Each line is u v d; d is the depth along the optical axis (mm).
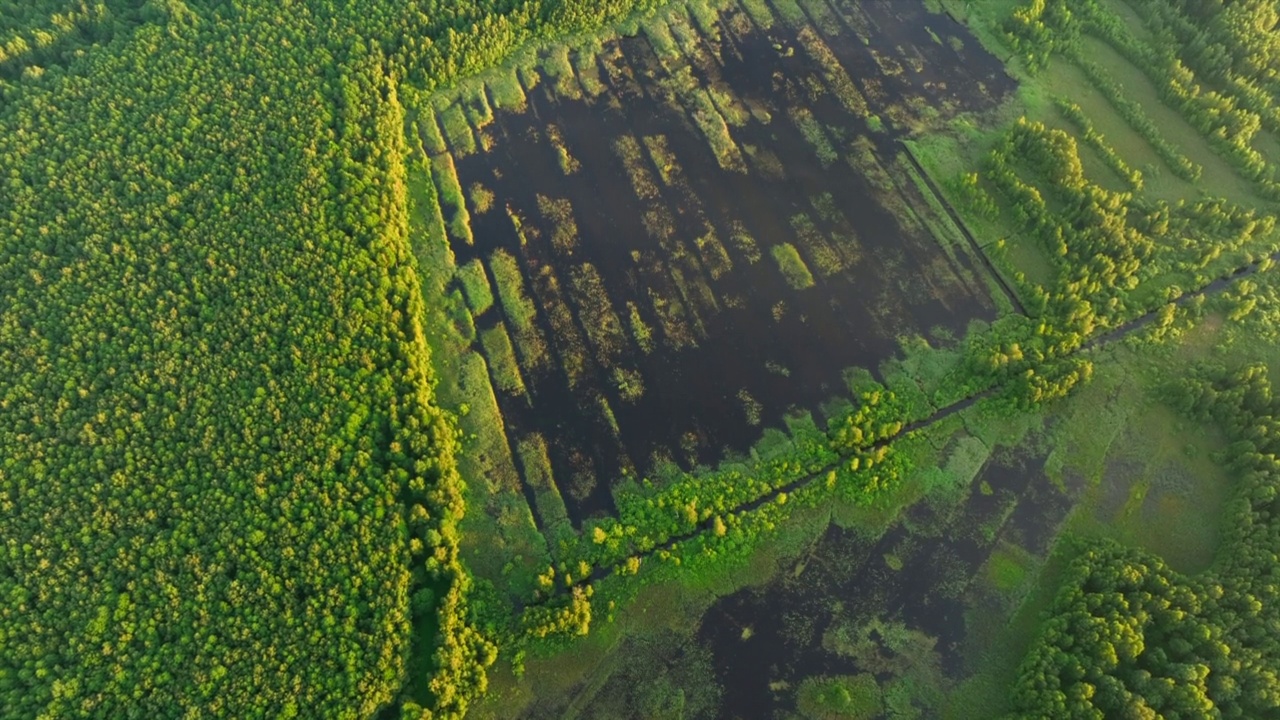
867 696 75812
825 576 81750
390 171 100125
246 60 103625
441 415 85875
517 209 103000
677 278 99438
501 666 75500
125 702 68000
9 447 76750
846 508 85250
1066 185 102625
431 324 93375
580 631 76125
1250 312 96125
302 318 86750
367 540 76312
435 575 76875
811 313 98125
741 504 85188
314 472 78938
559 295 97062
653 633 78062
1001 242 100562
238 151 97125
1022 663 74812
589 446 87625
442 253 98438
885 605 80438
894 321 97938
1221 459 86875
